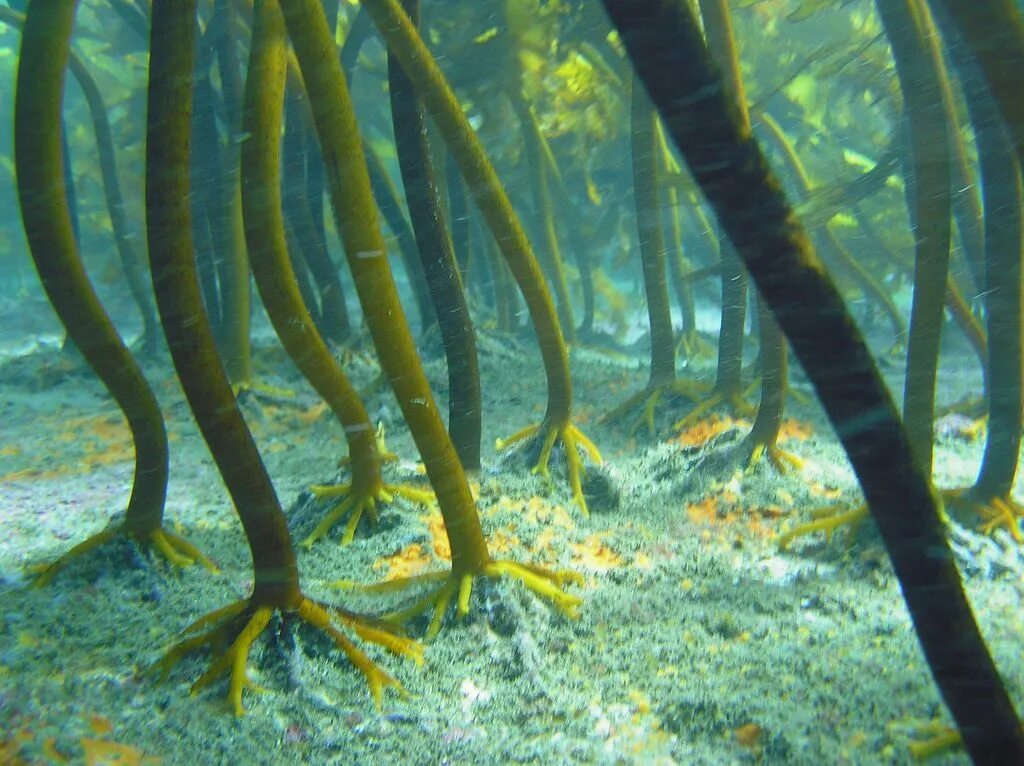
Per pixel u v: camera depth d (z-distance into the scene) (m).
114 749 2.02
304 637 2.60
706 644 2.85
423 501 3.80
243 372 6.25
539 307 4.18
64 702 2.19
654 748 2.30
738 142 1.34
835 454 4.86
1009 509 3.57
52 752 1.91
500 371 7.07
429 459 2.81
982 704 1.61
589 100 9.16
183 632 2.69
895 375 7.52
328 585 3.26
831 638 2.82
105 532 3.24
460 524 2.91
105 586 3.05
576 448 4.39
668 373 5.76
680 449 4.89
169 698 2.35
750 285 5.34
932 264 3.38
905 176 5.55
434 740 2.31
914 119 3.37
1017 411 3.50
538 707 2.50
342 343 7.02
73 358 7.35
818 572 3.48
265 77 2.78
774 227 1.38
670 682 2.61
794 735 2.25
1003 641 2.70
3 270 16.06
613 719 2.44
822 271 1.41
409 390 2.68
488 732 2.37
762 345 4.48
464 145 3.59
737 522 4.09
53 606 2.87
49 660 2.50
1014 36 1.70
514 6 6.98
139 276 7.96
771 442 4.57
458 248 7.29
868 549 3.45
